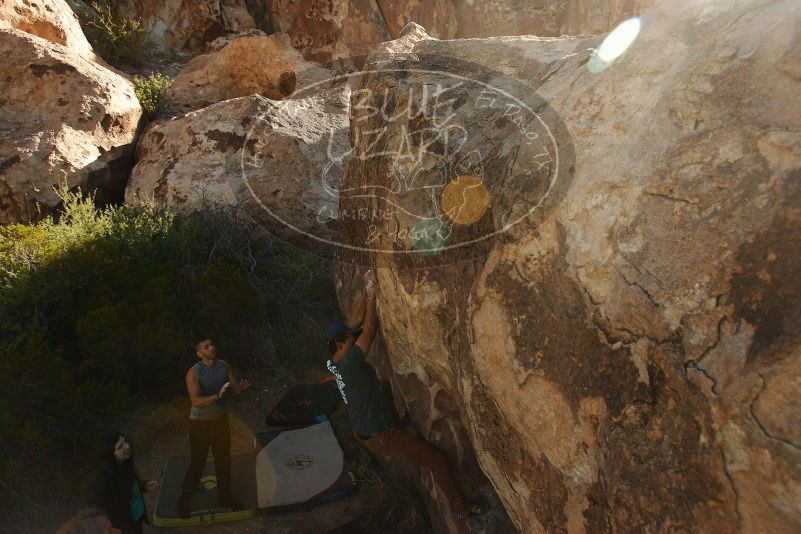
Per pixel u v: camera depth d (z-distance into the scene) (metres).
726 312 1.21
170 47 12.28
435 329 2.41
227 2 13.00
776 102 1.28
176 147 7.04
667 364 1.31
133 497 3.59
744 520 1.16
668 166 1.42
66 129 7.00
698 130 1.39
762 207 1.21
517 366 1.80
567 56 2.55
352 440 4.79
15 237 5.59
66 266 5.29
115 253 5.60
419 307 2.46
